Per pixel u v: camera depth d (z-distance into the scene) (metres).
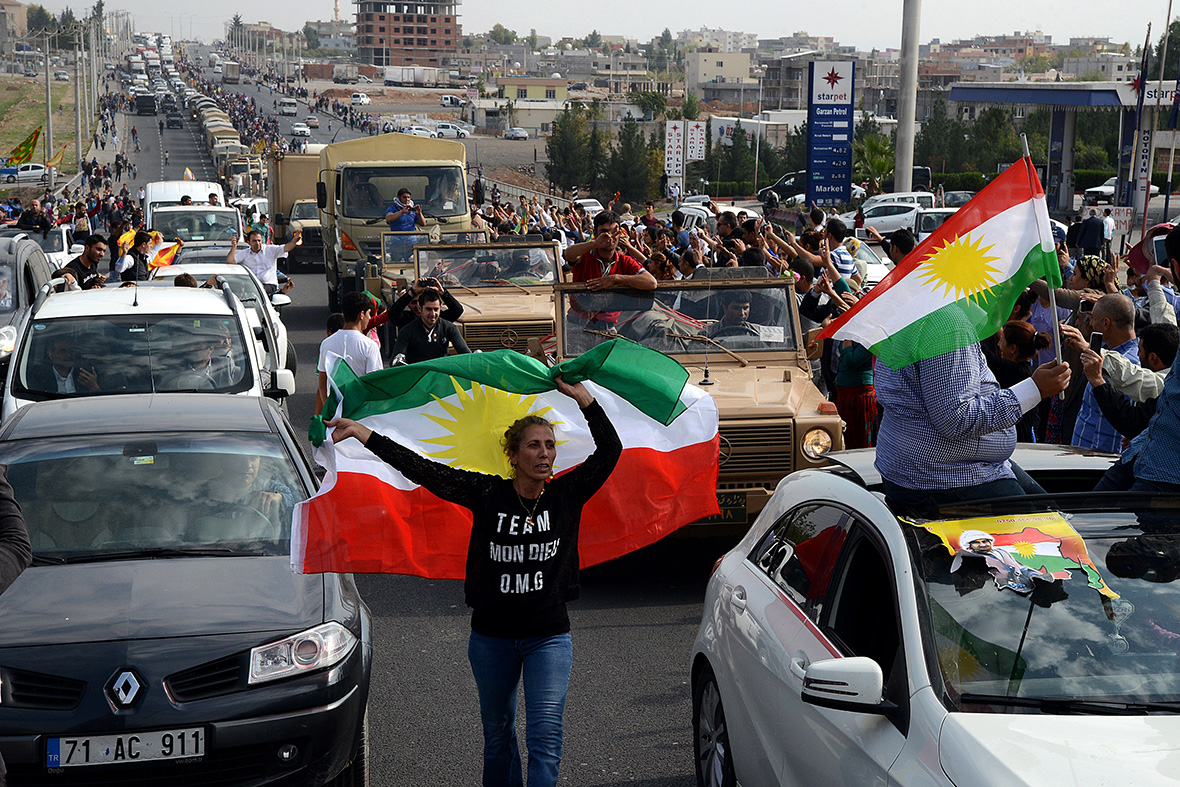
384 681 6.64
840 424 7.91
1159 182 53.78
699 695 5.08
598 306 9.23
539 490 4.62
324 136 140.00
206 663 4.67
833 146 30.86
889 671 3.59
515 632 4.59
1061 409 8.64
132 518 5.58
